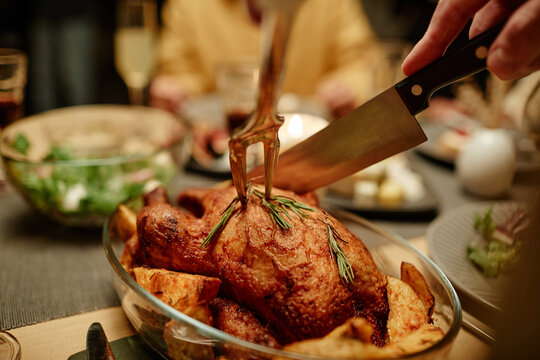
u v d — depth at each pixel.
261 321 0.43
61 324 0.49
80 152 0.71
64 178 0.61
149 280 0.44
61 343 0.46
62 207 0.61
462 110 1.22
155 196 0.54
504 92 0.78
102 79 2.02
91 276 0.57
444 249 0.59
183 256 0.45
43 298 0.52
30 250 0.61
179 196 0.56
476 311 0.50
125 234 0.52
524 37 0.36
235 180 0.44
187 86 1.45
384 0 1.73
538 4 0.35
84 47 1.66
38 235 0.64
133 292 0.41
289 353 0.36
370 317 0.43
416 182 0.80
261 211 0.45
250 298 0.43
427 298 0.45
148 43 1.10
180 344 0.40
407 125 0.46
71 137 0.73
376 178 0.76
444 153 0.94
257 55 1.54
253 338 0.41
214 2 1.52
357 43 1.56
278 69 0.34
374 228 0.53
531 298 0.34
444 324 0.43
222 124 1.03
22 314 0.50
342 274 0.42
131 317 0.44
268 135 0.41
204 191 0.54
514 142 0.87
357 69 1.51
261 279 0.42
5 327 0.48
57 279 0.56
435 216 0.73
